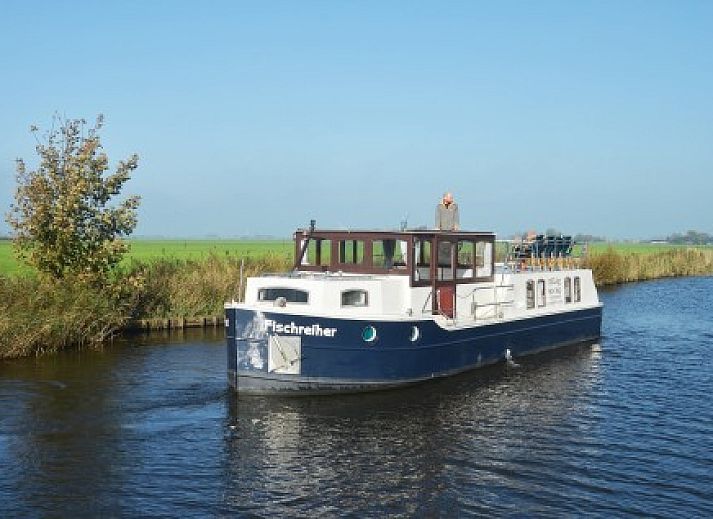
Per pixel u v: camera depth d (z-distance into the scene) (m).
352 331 17.81
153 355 24.03
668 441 15.57
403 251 19.61
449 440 15.47
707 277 68.06
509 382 20.73
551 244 27.23
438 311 20.34
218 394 18.78
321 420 16.62
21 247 25.70
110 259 26.67
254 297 18.56
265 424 16.30
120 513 11.76
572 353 25.83
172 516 11.66
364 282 18.41
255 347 17.70
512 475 13.54
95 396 18.55
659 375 22.17
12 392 18.80
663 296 48.22
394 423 16.55
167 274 32.34
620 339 29.34
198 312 31.27
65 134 26.19
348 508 12.07
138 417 16.78
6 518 11.52
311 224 20.94
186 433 15.69
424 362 19.31
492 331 21.86
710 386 20.72
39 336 23.59
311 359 17.61
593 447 15.12
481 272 22.33
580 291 27.75
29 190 25.39
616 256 60.28
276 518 11.66
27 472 13.41
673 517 11.80
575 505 12.22
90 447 14.77
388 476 13.44
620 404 18.59
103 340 26.45
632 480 13.34
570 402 18.72
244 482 13.08
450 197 22.39
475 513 11.90
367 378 18.28
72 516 11.63
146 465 13.83
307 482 13.12
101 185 26.39
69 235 25.23
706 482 13.27
